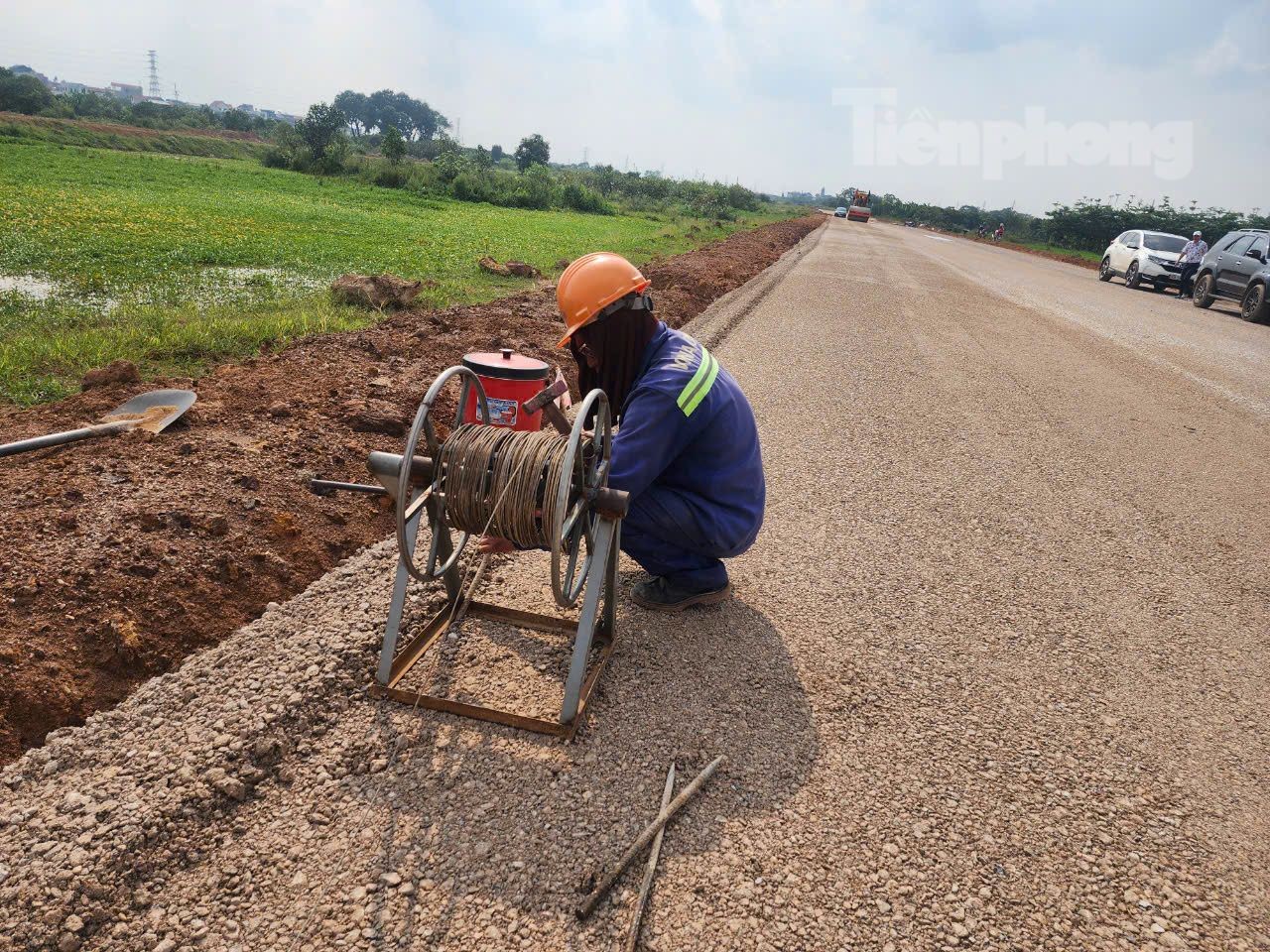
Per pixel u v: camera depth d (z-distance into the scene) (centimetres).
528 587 381
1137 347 1269
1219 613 434
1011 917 236
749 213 6794
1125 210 6275
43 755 248
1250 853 270
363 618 332
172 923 210
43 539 344
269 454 469
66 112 6831
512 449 277
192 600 336
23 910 202
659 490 341
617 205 5366
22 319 760
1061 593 438
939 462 632
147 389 556
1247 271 1838
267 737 265
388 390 615
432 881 228
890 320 1292
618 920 221
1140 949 229
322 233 1809
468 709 291
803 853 250
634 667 332
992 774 294
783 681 335
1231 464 704
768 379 832
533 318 952
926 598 418
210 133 7950
